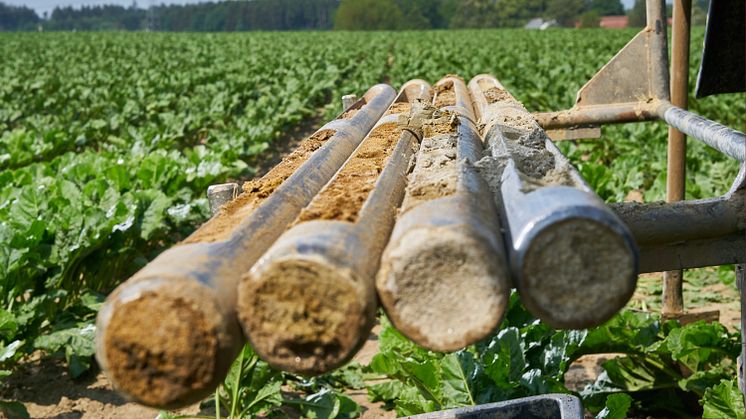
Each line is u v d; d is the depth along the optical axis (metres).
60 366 6.23
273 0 174.00
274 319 1.73
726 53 3.99
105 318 1.69
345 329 1.71
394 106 5.34
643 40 5.19
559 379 4.40
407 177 2.76
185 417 4.36
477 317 1.74
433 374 4.25
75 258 6.34
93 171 9.39
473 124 4.03
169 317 1.66
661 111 4.96
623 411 3.85
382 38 59.34
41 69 33.31
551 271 1.76
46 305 5.83
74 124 17.08
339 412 4.96
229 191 3.48
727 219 2.64
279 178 2.93
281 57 39.03
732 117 16.12
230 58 39.88
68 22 187.12
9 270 5.73
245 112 19.55
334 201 2.24
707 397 3.81
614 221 1.74
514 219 1.90
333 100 22.12
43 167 9.91
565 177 2.21
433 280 1.74
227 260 1.84
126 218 7.01
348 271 1.70
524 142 3.09
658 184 8.78
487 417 2.85
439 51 39.66
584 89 5.25
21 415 5.26
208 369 1.68
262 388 4.52
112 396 5.74
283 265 1.70
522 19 132.62
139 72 31.53
